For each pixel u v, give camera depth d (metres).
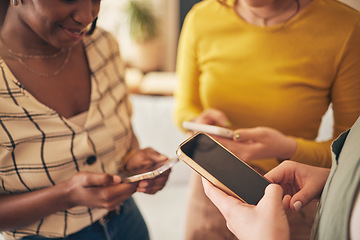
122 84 0.86
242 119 0.90
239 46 0.85
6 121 0.62
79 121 0.73
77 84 0.74
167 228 1.60
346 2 0.75
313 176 0.50
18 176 0.66
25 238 0.71
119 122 0.82
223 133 0.75
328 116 0.92
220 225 0.90
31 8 0.59
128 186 0.68
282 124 0.86
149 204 1.76
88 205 0.67
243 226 0.41
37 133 0.65
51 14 0.58
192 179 0.98
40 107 0.65
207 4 0.92
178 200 1.78
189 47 0.95
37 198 0.64
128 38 3.46
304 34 0.77
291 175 0.52
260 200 0.44
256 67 0.84
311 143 0.73
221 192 0.47
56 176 0.68
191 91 1.01
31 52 0.67
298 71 0.80
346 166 0.35
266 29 0.80
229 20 0.86
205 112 0.90
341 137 0.41
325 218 0.37
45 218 0.69
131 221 0.89
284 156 0.73
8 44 0.64
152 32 3.34
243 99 0.88
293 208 0.48
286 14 0.78
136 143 0.92
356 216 0.32
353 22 0.72
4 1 0.62
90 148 0.70
